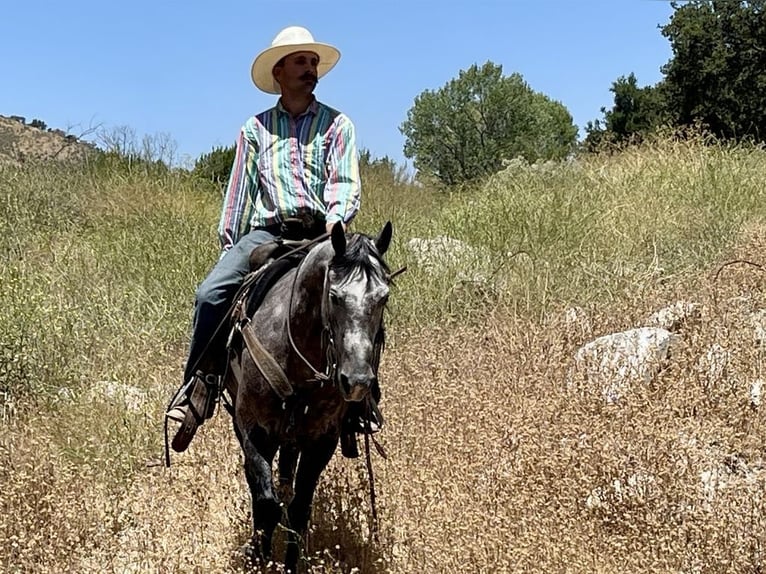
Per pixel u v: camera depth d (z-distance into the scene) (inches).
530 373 261.3
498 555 175.2
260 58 197.9
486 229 431.2
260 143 198.7
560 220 421.7
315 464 182.1
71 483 217.0
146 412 261.0
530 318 319.6
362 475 205.6
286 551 187.2
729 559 174.4
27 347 298.0
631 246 404.2
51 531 194.2
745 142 589.9
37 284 365.4
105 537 201.9
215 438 244.1
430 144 1594.5
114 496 218.4
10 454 230.1
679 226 424.8
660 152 541.0
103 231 468.1
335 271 159.0
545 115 1626.5
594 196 471.2
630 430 216.8
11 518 197.3
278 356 173.5
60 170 542.0
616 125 2081.7
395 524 196.9
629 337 273.9
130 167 547.5
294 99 198.7
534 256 387.9
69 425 253.9
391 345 318.0
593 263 370.3
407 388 259.8
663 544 177.0
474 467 207.9
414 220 477.1
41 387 284.4
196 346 193.9
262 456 176.7
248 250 195.0
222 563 184.5
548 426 222.2
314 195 196.7
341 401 175.5
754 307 303.1
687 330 285.6
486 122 1581.0
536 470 204.8
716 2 1515.7
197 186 577.0
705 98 1545.3
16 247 429.1
